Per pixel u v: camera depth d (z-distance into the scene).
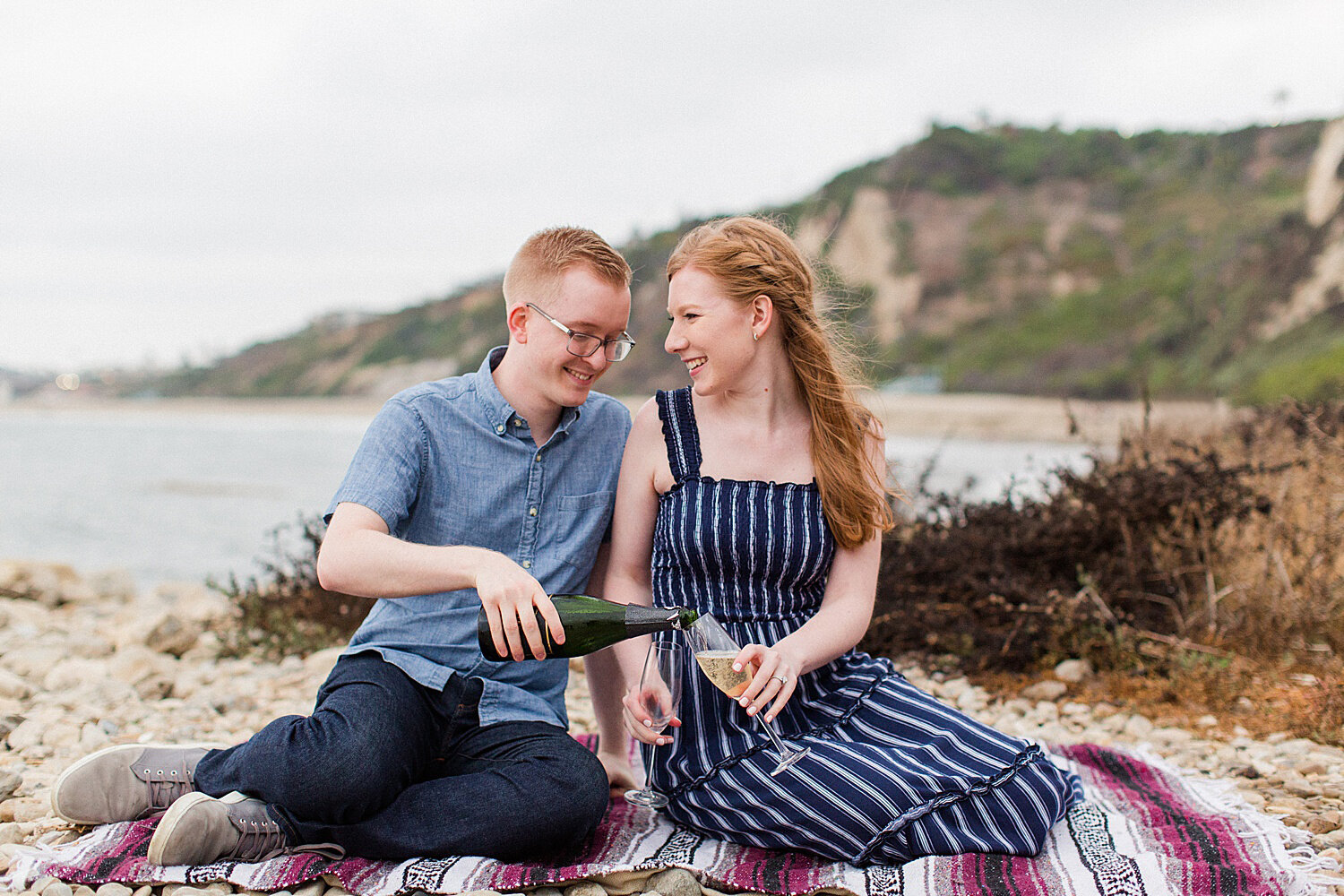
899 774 2.58
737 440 2.89
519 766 2.57
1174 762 3.63
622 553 2.95
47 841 2.66
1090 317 47.75
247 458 28.19
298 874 2.43
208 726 4.04
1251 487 5.02
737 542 2.79
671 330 2.85
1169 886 2.39
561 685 2.92
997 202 60.69
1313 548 4.98
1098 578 4.93
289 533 11.52
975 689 4.56
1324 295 24.52
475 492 2.80
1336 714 3.85
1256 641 4.66
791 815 2.59
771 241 2.86
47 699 4.25
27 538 11.73
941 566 5.12
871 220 59.53
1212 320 27.44
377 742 2.52
